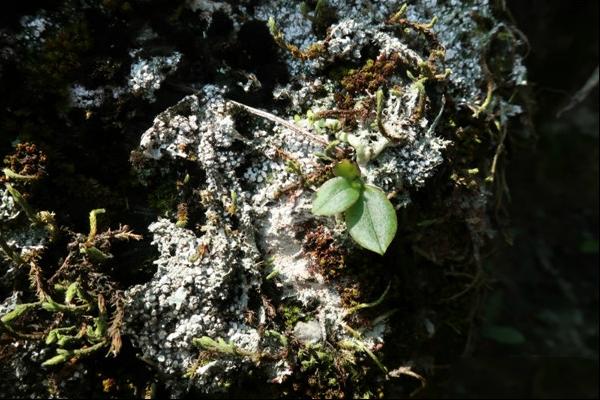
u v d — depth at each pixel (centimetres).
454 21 30
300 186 29
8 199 28
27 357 29
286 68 30
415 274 31
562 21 36
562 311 41
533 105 35
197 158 29
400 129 29
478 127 31
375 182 29
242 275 29
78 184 29
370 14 30
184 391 30
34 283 28
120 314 28
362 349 30
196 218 29
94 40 29
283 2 30
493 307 40
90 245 28
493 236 33
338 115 29
